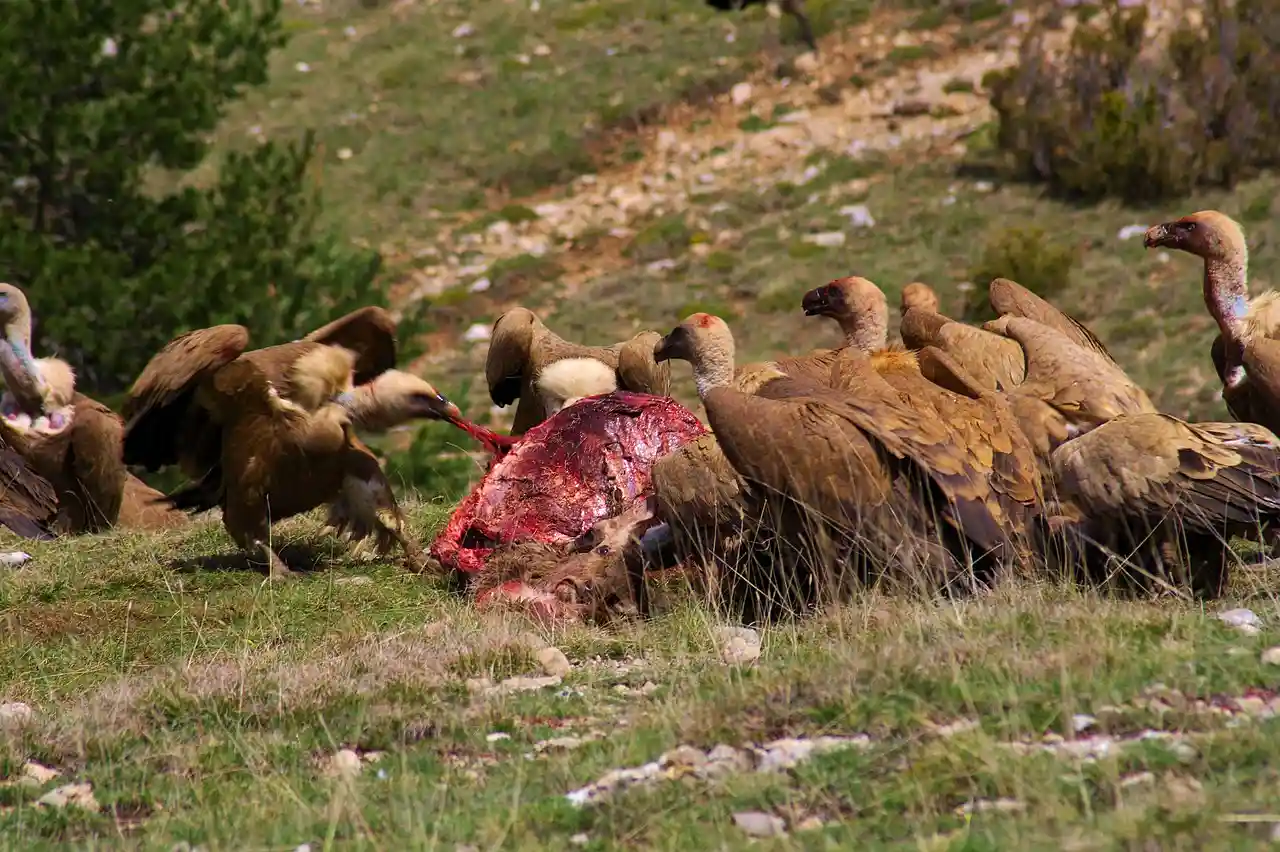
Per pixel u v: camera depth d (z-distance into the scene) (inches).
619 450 897.5
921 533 696.4
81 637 824.9
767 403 721.0
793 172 2896.2
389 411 917.8
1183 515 678.5
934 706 518.6
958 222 2527.1
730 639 689.6
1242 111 2487.7
